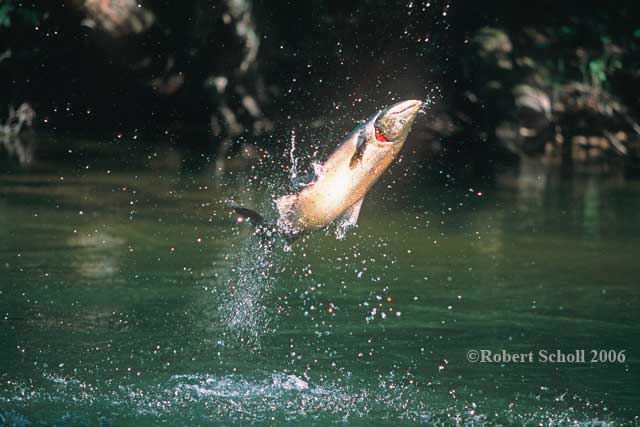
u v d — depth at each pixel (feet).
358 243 116.37
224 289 93.56
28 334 78.48
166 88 216.95
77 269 99.35
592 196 159.84
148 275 97.96
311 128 211.20
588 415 64.44
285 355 75.46
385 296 92.99
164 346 76.74
